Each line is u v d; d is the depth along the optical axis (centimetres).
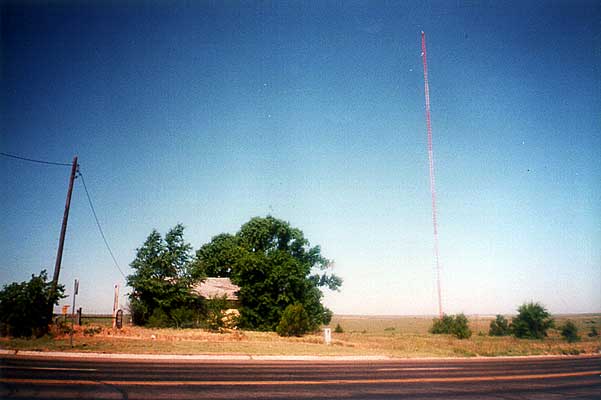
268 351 2330
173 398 988
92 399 943
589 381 1655
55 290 2594
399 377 1565
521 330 5438
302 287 4378
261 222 6084
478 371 1897
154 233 4172
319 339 3438
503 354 3047
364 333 5416
